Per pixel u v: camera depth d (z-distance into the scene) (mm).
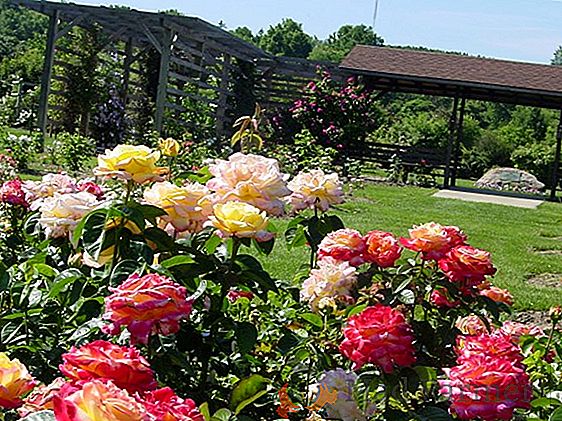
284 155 16312
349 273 2602
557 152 20281
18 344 2424
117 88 19531
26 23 49000
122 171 2389
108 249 2424
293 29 64562
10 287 2482
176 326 1822
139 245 2342
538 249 10750
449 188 19875
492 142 37094
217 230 2451
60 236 2709
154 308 1771
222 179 2592
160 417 1247
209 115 19641
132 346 1793
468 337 2289
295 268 7184
